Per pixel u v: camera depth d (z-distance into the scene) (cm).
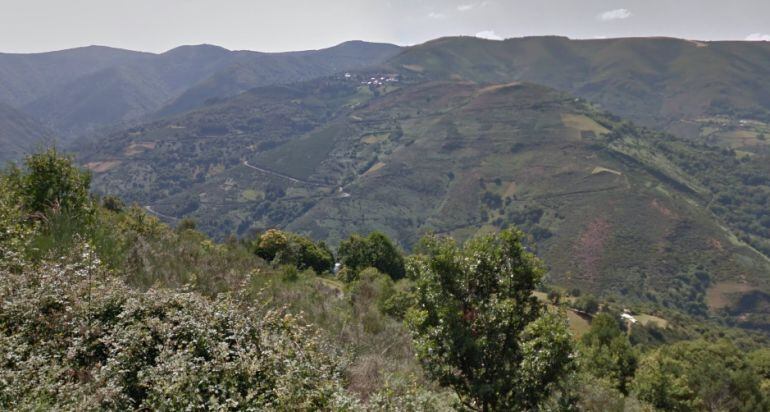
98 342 428
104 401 353
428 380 633
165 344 419
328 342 666
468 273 568
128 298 489
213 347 436
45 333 425
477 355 532
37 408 321
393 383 571
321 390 423
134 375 394
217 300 546
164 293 518
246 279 722
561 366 505
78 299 469
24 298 446
